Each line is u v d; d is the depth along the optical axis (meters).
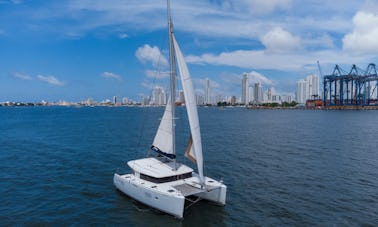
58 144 39.59
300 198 18.55
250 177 23.30
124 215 16.03
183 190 16.20
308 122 80.25
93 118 99.62
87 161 28.95
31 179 22.70
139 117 106.12
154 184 17.12
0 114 133.00
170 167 19.02
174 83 18.62
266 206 17.20
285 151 34.59
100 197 18.77
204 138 46.22
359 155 32.25
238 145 39.00
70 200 18.23
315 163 28.27
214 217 15.70
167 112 19.31
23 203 17.75
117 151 34.38
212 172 24.83
